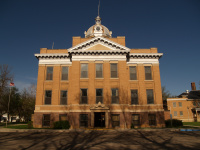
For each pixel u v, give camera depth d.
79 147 12.60
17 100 54.69
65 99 28.38
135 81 29.12
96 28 39.06
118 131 23.05
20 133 21.50
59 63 29.70
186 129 23.45
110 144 13.85
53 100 28.25
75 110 26.25
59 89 28.72
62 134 20.44
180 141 14.99
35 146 12.95
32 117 29.33
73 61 28.17
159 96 28.61
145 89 28.91
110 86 27.34
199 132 21.61
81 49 28.30
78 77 27.53
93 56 28.39
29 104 52.38
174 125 28.41
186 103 54.00
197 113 52.81
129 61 29.84
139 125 27.38
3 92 44.62
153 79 29.34
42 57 29.73
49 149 11.87
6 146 12.91
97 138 17.16
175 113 53.59
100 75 27.91
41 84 28.83
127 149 11.89
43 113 27.78
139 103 28.25
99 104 26.00
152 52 30.31
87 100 26.91
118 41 29.73
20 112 56.62
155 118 27.89
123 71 27.78
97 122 29.36
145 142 14.70
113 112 26.19
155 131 22.94
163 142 14.59
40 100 28.22
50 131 23.20
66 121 26.11
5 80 42.12
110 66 28.19
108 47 28.50
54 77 29.16
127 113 26.20
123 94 26.86
